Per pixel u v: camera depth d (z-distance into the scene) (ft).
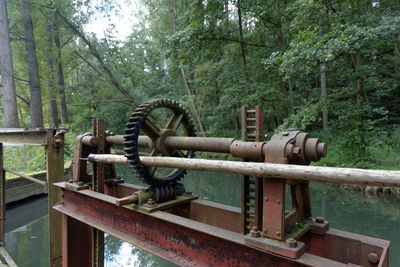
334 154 31.94
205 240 5.67
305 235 6.00
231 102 39.99
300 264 4.38
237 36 42.19
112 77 58.85
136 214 7.29
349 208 22.52
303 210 6.07
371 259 5.00
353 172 3.67
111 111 68.08
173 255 6.21
